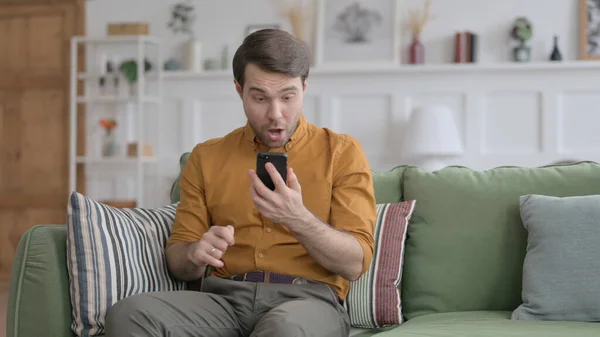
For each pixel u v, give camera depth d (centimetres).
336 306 184
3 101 604
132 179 577
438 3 527
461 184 216
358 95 536
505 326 174
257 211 192
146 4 573
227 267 192
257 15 554
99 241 184
